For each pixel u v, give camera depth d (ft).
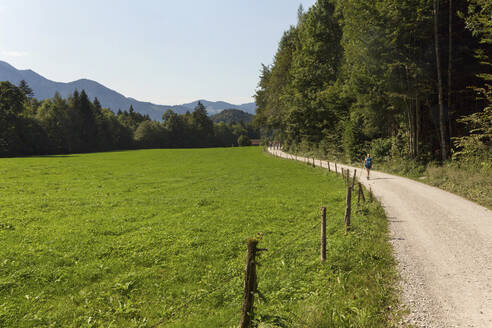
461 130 92.99
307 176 106.73
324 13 164.35
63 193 73.51
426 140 103.35
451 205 46.93
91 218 50.39
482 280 22.40
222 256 33.86
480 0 59.00
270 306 20.98
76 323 21.38
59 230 43.37
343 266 26.73
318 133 188.24
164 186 86.99
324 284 23.66
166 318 21.72
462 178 61.98
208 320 20.77
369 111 106.32
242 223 47.42
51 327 20.85
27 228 44.09
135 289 26.18
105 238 40.19
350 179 83.76
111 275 29.40
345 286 22.86
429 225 36.83
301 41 185.37
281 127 245.24
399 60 87.97
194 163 167.02
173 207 59.41
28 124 307.78
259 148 356.18
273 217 50.37
